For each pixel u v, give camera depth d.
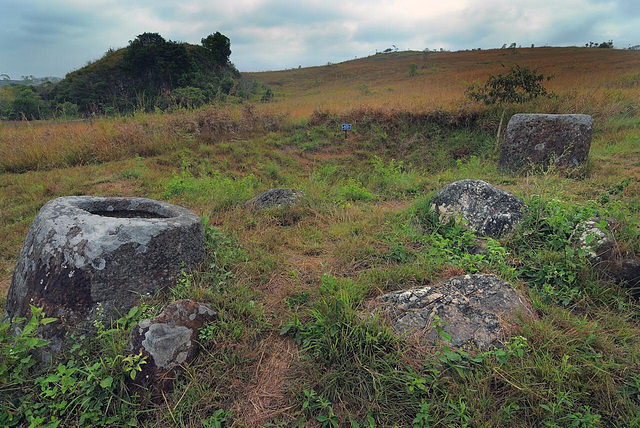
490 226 3.82
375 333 2.35
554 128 6.73
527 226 3.62
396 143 11.63
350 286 2.90
